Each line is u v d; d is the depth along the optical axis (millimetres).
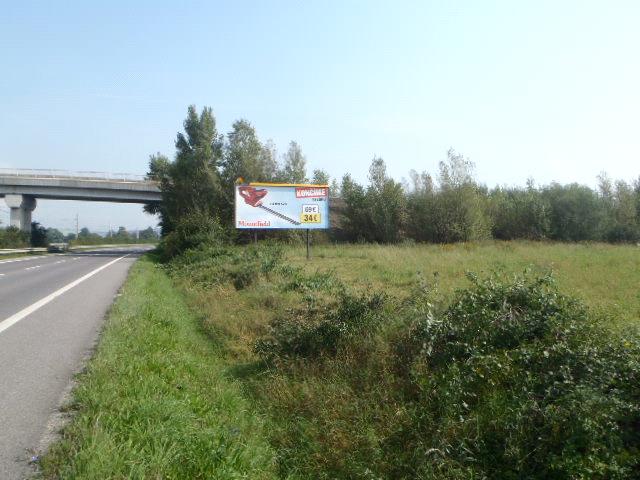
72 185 48031
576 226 35062
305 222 27000
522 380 4969
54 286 16062
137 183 49031
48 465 3793
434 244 32531
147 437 4254
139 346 7469
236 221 26766
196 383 6578
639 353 4828
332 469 5117
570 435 4180
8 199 48125
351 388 6281
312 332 7758
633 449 4012
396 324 6992
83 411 4738
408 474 4723
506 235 37375
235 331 9820
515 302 6324
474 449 4648
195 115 42844
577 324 5547
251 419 5938
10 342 7855
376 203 38188
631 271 13883
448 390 5207
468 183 35281
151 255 39469
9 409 4973
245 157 40656
